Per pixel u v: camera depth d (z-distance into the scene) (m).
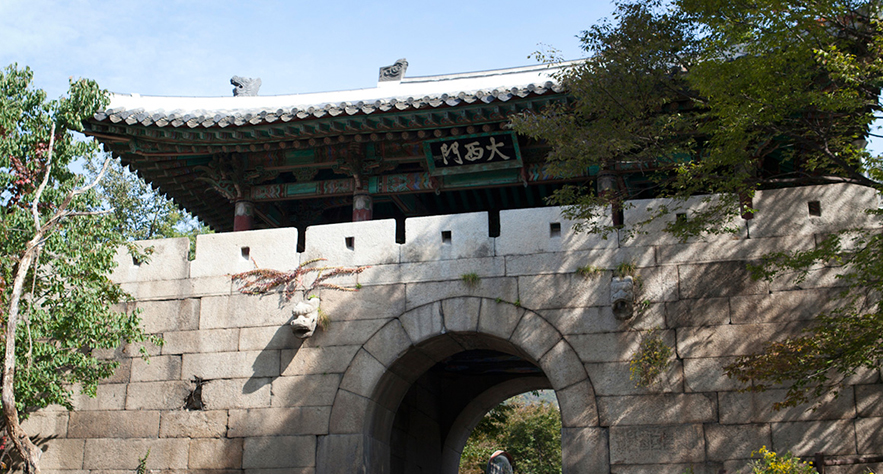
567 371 13.45
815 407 12.53
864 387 12.45
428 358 15.09
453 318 14.14
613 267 13.84
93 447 14.97
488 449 38.66
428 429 19.69
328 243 15.12
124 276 15.90
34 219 13.14
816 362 11.73
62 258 14.28
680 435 12.77
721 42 12.26
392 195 20.00
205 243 15.69
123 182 31.23
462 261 14.41
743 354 12.96
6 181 13.91
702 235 13.72
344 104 17.36
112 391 15.24
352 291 14.73
